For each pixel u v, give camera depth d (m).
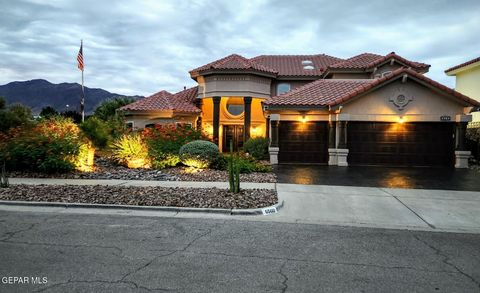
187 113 24.72
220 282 4.23
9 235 6.11
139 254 5.20
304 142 19.00
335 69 24.06
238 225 7.04
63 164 13.38
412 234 6.59
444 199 9.71
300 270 4.66
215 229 6.69
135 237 6.09
